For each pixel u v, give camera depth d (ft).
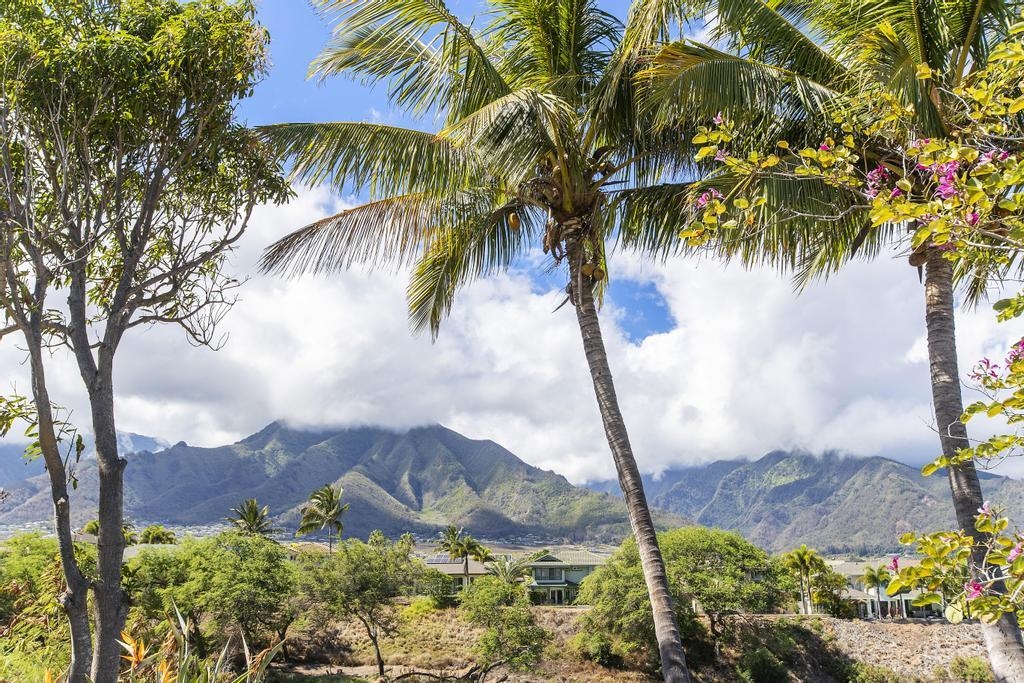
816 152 15.93
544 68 32.53
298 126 27.32
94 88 22.07
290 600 143.43
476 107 28.04
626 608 149.69
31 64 21.16
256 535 153.58
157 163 23.43
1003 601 10.22
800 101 25.59
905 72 21.22
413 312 37.22
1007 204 11.07
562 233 29.07
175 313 24.90
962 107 21.02
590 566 274.98
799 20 27.63
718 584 158.92
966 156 11.72
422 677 141.49
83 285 21.90
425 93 28.14
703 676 150.30
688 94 24.09
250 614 129.29
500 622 139.23
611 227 33.40
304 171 27.86
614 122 30.78
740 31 26.02
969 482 21.22
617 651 149.07
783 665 153.69
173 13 24.50
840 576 223.30
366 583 148.46
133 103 22.79
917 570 10.57
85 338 21.63
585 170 29.76
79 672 18.95
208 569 133.59
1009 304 11.39
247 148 25.86
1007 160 11.61
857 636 163.94
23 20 21.68
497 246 34.53
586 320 28.40
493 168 25.40
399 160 28.19
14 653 22.33
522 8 31.37
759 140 26.27
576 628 164.04
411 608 184.65
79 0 22.89
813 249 30.22
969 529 20.48
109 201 23.17
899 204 12.07
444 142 27.30
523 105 23.84
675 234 30.37
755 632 161.68
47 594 26.37
